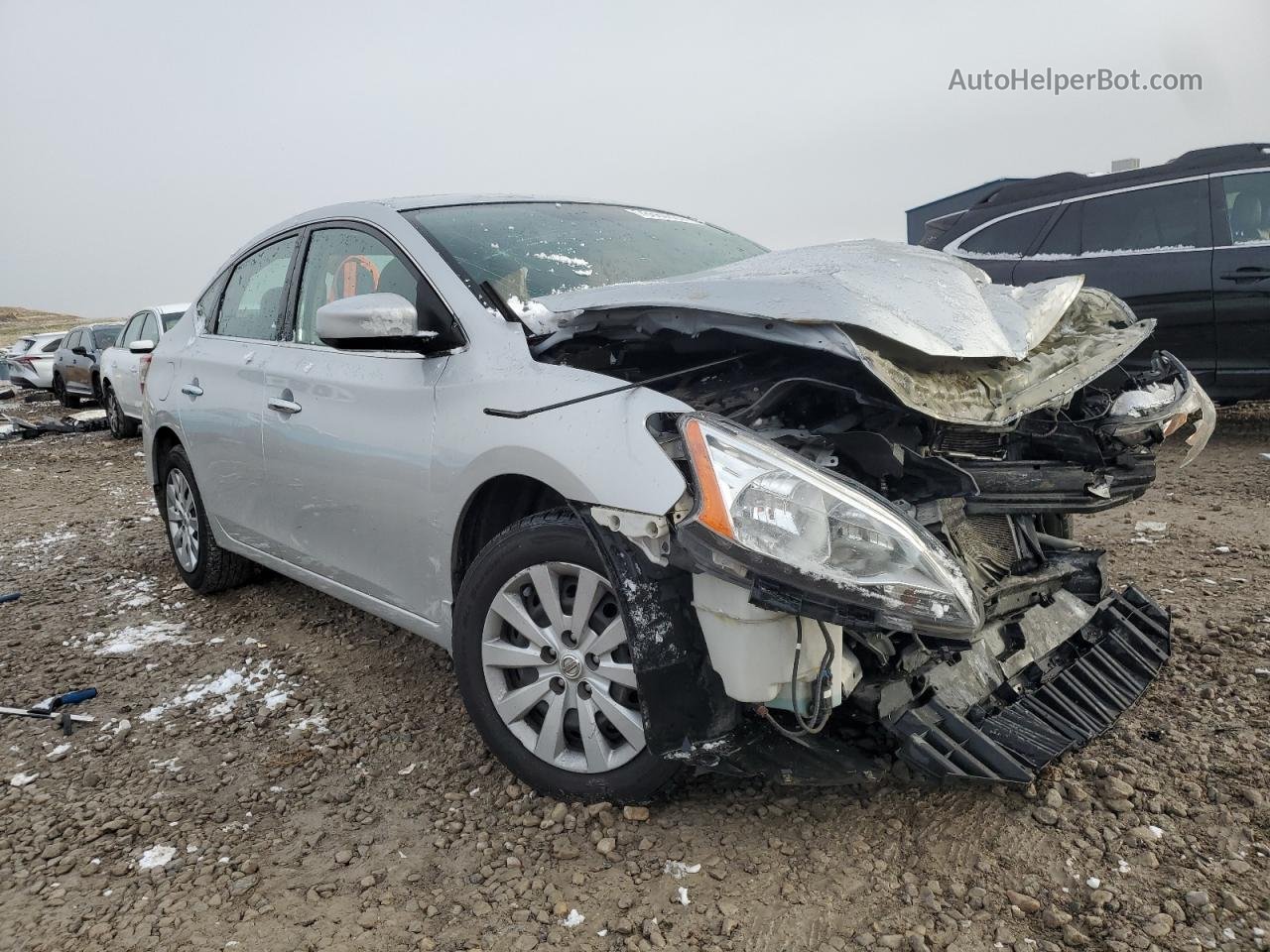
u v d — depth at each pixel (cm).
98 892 227
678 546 202
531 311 267
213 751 298
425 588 286
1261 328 609
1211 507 495
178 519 464
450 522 266
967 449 250
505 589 248
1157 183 646
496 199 346
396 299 267
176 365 439
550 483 230
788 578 192
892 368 217
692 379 254
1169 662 309
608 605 235
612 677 231
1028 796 237
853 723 238
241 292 408
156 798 270
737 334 232
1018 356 241
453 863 230
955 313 240
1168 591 375
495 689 255
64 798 273
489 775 268
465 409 260
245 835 249
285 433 338
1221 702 282
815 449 224
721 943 196
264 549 381
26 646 405
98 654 389
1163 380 304
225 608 436
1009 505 248
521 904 212
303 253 360
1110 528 470
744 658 205
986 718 239
